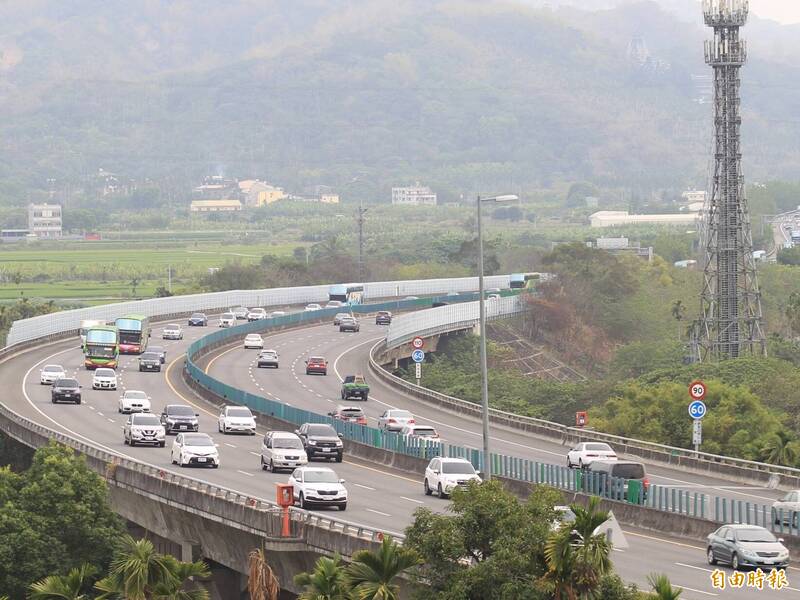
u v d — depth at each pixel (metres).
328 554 97.00
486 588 67.81
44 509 127.88
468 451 147.62
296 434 166.88
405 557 70.75
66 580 87.69
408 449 158.38
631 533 117.38
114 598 85.06
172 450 154.75
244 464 154.88
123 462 142.25
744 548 94.31
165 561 83.50
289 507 104.69
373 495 133.38
